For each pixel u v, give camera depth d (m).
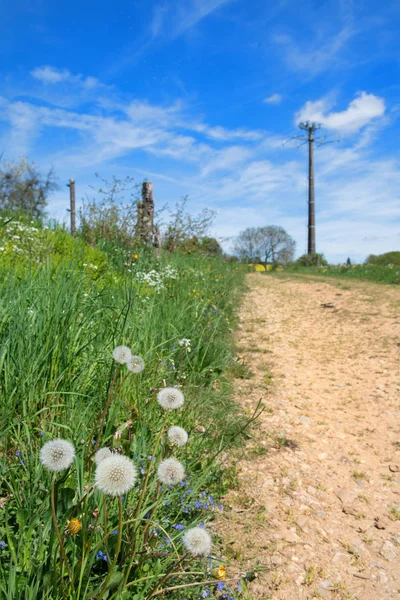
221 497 3.22
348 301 12.20
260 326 9.33
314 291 14.91
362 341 8.13
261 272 26.62
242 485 3.41
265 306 12.07
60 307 3.38
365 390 5.76
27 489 2.33
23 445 2.63
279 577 2.55
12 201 21.17
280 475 3.64
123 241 11.34
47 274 4.13
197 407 3.96
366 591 2.52
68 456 1.58
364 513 3.24
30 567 1.88
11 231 7.26
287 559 2.70
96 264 7.43
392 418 4.91
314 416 4.91
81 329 3.60
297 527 3.01
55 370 3.17
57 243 8.02
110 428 2.76
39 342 3.15
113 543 2.04
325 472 3.78
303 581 2.55
